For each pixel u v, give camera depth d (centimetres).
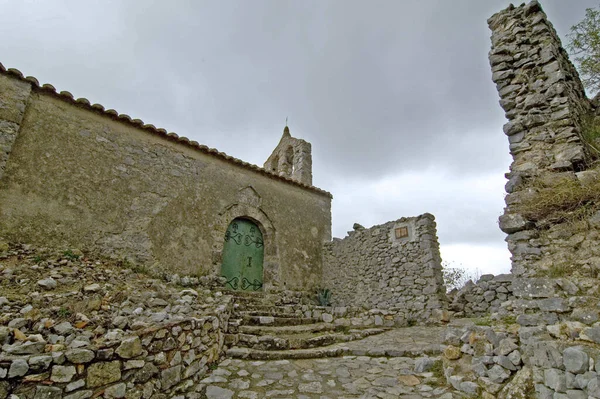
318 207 1201
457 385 350
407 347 535
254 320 626
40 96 689
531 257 381
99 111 762
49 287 485
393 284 888
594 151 428
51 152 675
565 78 474
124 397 287
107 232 710
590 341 261
